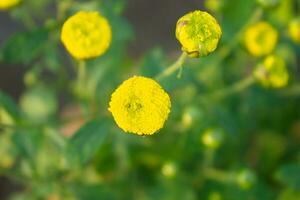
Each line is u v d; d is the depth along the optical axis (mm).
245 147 344
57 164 302
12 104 274
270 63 270
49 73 414
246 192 312
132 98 217
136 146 329
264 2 271
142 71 283
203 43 212
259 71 273
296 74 350
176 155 330
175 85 266
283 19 318
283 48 344
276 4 272
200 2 476
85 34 246
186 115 288
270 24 288
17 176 298
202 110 301
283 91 325
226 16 317
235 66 330
